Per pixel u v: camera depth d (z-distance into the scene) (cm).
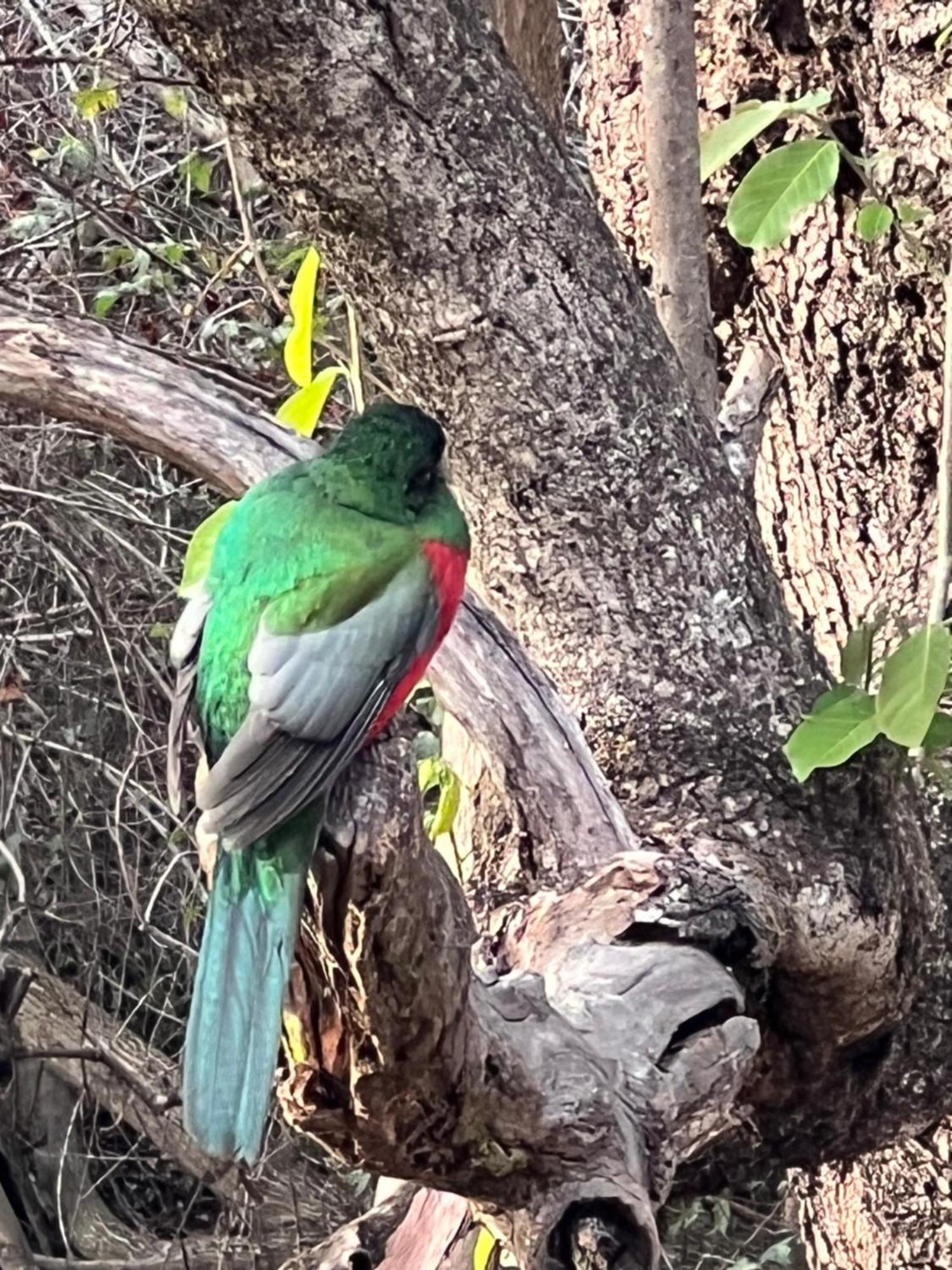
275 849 223
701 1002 262
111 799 768
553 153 298
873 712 280
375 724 241
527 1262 244
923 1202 386
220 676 249
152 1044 799
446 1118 234
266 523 258
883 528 388
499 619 299
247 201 619
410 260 291
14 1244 752
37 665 758
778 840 297
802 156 309
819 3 368
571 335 298
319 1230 744
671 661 306
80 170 683
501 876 299
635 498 304
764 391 352
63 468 719
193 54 277
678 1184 331
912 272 367
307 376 353
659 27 321
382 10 278
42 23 672
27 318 315
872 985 302
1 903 780
